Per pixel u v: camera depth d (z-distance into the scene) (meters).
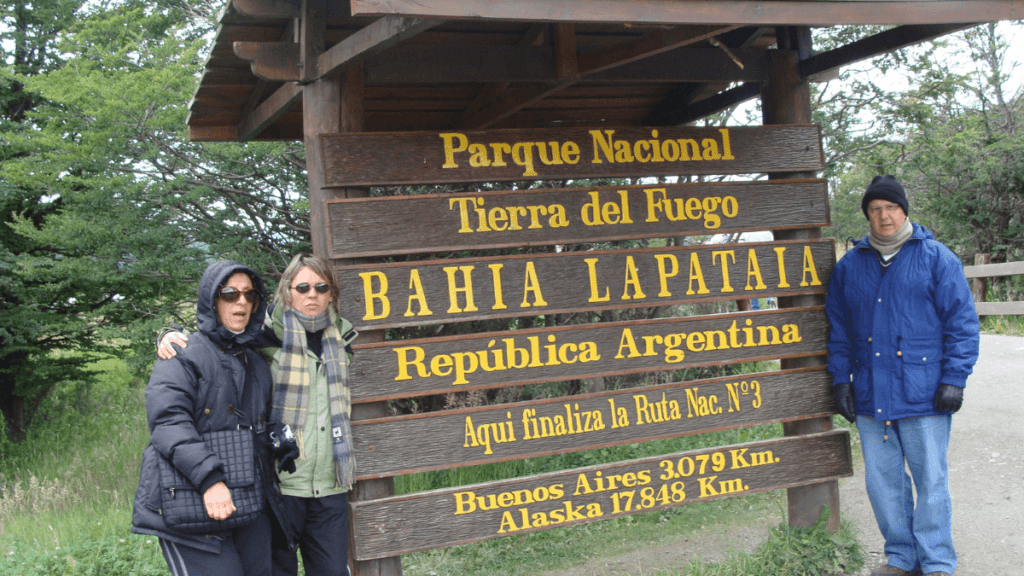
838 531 4.14
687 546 4.47
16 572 4.23
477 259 3.56
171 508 2.37
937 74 8.63
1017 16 3.45
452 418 3.50
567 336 3.69
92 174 7.24
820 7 3.09
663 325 3.85
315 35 3.34
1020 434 5.78
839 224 18.38
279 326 2.91
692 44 4.47
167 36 7.86
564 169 3.74
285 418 2.84
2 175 7.62
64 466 8.02
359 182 3.42
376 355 3.40
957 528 4.29
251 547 2.66
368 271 3.40
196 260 6.72
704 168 3.97
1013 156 13.06
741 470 3.98
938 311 3.49
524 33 4.09
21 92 9.17
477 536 3.52
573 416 3.69
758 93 4.64
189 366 2.51
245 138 4.71
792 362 4.14
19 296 8.83
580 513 3.69
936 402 3.45
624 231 3.81
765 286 4.04
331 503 2.96
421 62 3.59
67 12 9.28
